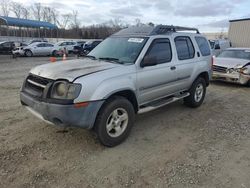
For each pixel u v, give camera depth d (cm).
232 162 369
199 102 639
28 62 1809
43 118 369
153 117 557
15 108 582
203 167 352
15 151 377
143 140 435
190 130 488
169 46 520
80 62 441
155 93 488
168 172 338
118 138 408
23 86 415
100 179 318
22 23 3838
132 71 424
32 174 322
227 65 946
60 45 2706
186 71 564
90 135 441
